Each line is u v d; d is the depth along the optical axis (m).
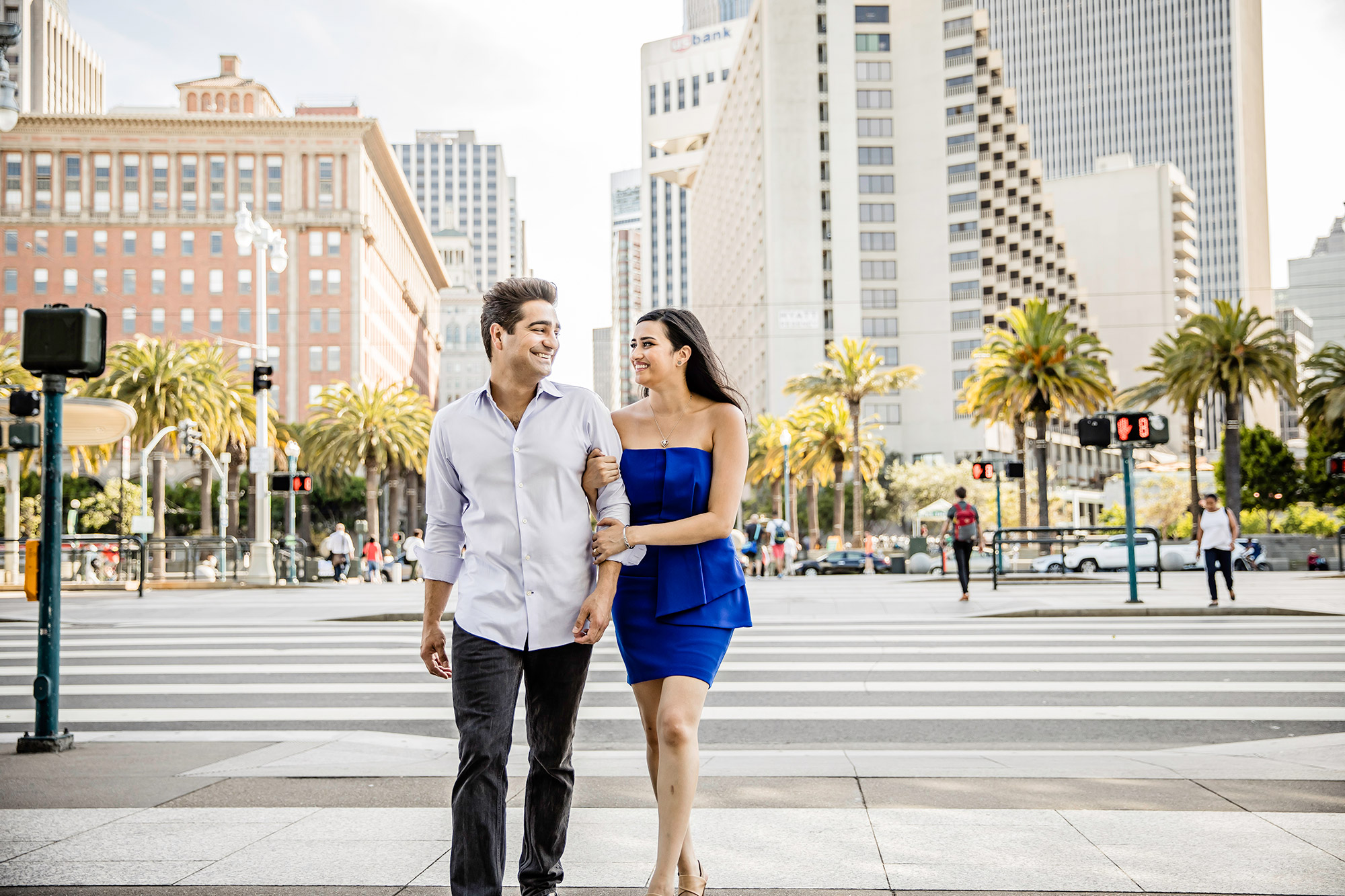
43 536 6.59
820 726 7.33
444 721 7.77
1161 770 5.46
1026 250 96.31
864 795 4.93
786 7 94.56
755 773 5.45
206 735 7.02
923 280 92.38
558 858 3.26
